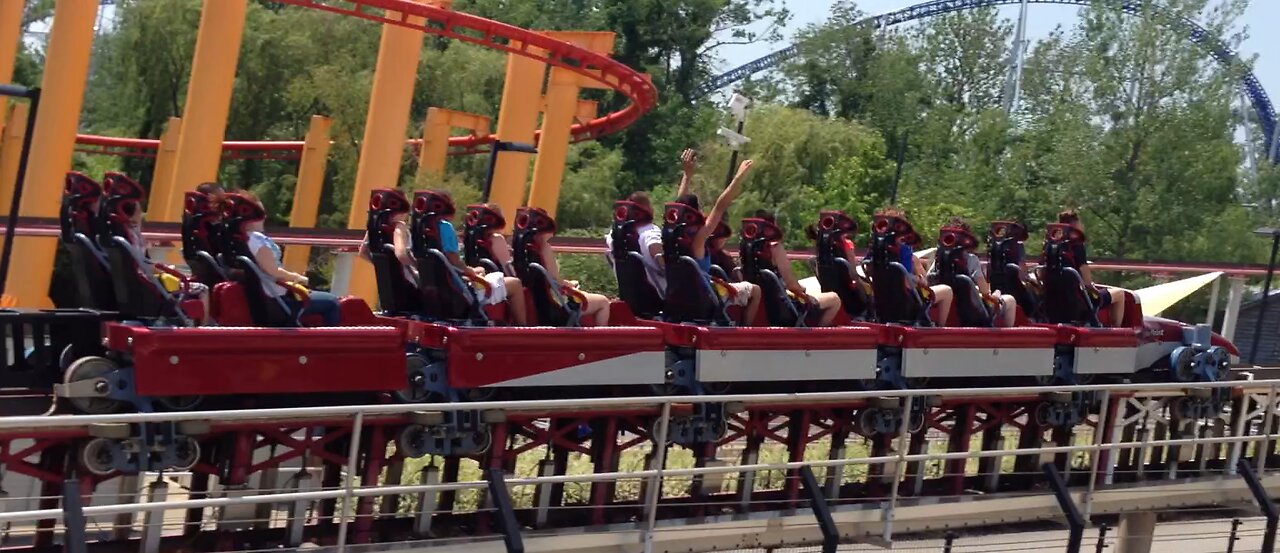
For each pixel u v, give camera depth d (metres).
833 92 83.56
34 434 9.24
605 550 11.59
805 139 54.97
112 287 10.18
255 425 10.16
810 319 13.37
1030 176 61.22
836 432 13.83
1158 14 55.56
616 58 77.69
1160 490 15.66
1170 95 55.28
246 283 10.20
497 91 56.59
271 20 52.41
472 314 11.20
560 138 32.66
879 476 14.20
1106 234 55.84
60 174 26.00
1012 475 15.27
